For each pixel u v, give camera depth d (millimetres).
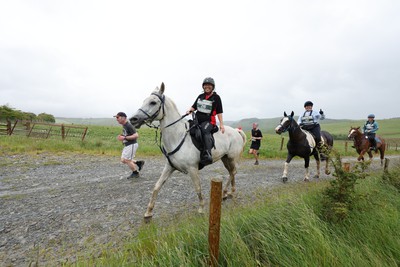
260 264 2465
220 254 2664
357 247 2938
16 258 3033
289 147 7969
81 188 6117
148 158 11633
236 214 3637
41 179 6820
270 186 7176
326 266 2510
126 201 5266
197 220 3629
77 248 3291
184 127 4457
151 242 2928
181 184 6961
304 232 3006
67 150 11766
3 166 8008
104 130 31328
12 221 4070
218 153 5086
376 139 11766
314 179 8648
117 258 2686
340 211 3436
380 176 6254
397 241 2959
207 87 4648
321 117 8336
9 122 15086
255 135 11898
